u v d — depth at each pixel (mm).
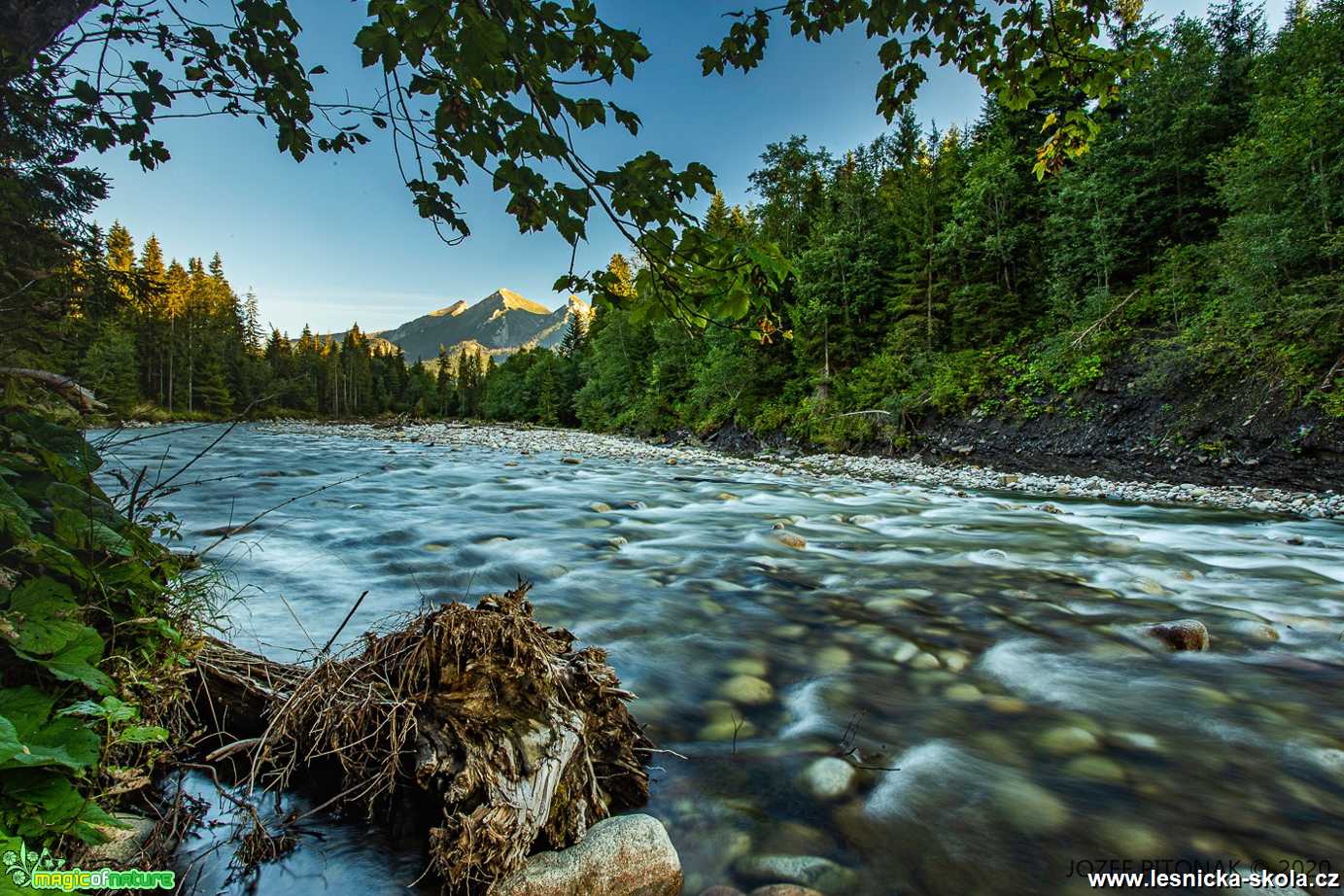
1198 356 15250
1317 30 16094
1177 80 20844
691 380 37219
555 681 2074
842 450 25031
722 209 37000
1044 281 24109
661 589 4996
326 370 77875
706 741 2621
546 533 7387
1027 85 2525
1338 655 3709
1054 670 3463
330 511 8602
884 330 29359
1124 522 9219
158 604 2156
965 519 9070
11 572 1753
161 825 1749
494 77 1436
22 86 2146
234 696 2246
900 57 2471
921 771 2416
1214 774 2436
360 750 1981
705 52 2340
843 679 3303
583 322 66125
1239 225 14414
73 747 1451
